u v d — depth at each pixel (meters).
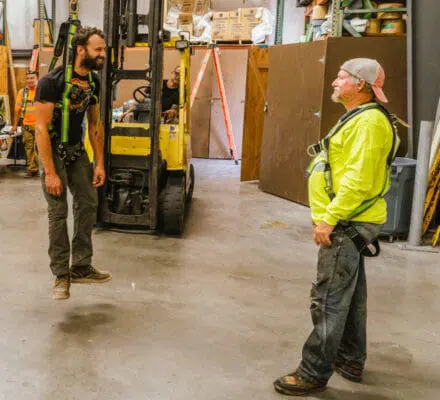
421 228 5.28
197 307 3.66
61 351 2.97
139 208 5.30
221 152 10.88
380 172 2.39
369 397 2.67
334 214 2.35
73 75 3.20
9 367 2.78
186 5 10.27
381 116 2.32
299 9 10.72
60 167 3.28
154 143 5.04
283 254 4.95
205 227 5.72
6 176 8.08
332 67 6.38
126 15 4.95
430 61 5.94
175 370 2.83
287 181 7.24
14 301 3.61
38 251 4.66
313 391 2.65
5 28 10.75
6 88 10.64
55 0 11.09
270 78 7.50
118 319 3.41
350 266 2.45
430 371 2.96
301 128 6.90
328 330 2.51
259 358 3.01
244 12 10.17
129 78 5.02
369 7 6.27
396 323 3.56
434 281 4.39
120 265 4.42
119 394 2.59
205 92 10.70
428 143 5.11
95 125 3.57
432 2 5.84
